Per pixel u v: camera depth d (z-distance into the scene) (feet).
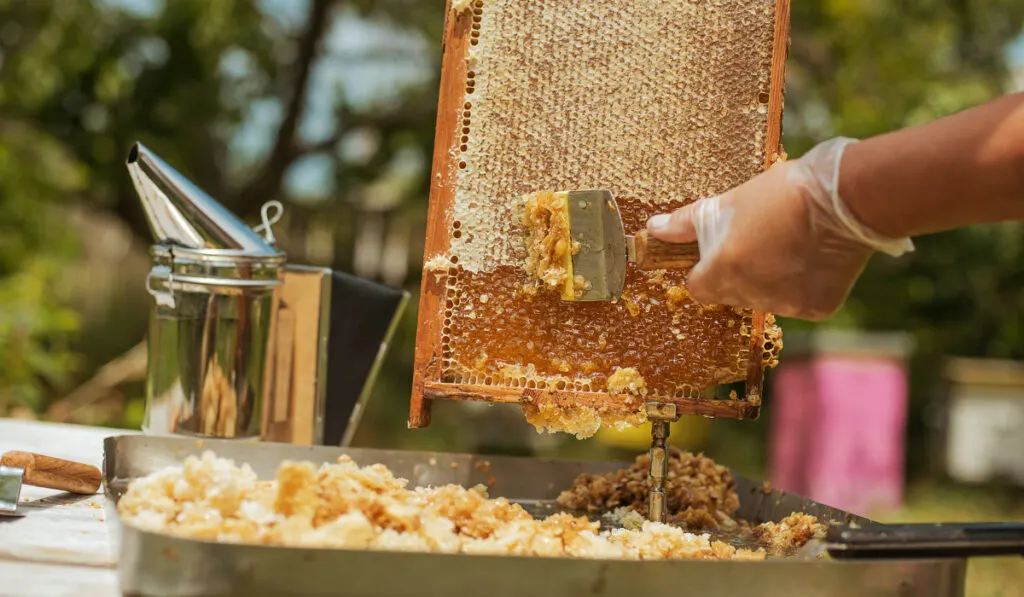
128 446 6.65
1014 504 25.75
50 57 24.29
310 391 8.25
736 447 27.25
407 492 5.80
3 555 5.03
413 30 30.30
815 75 27.14
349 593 4.32
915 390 29.94
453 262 6.42
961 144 4.50
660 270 6.35
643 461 7.29
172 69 25.32
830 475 23.59
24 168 21.99
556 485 7.46
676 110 6.39
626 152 6.40
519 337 6.39
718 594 4.55
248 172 30.86
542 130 6.41
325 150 29.37
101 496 6.39
